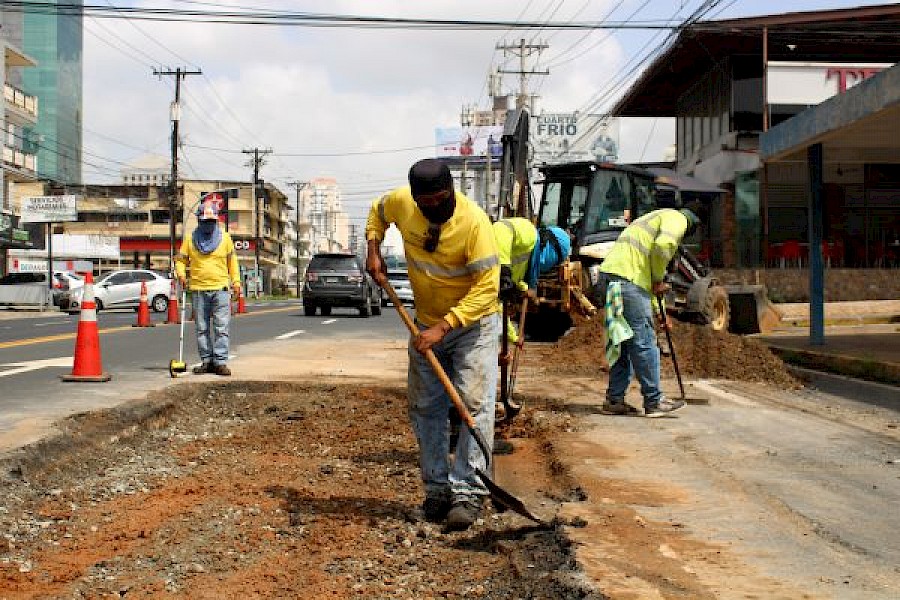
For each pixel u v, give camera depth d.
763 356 11.08
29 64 53.47
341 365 11.68
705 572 3.73
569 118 56.94
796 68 26.50
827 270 24.39
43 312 36.66
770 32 26.16
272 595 3.54
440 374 4.45
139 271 34.47
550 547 4.05
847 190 27.48
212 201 10.19
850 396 9.39
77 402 7.83
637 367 7.92
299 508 4.80
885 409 8.45
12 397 8.18
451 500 4.63
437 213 4.43
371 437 6.88
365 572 3.83
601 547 4.04
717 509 4.77
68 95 155.12
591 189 15.47
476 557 4.05
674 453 6.24
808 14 25.77
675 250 7.92
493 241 4.57
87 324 9.60
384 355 13.23
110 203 88.44
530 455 6.34
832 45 27.78
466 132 89.25
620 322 7.81
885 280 24.53
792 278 23.81
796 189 27.77
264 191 96.25
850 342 14.98
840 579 3.68
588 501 4.92
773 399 9.09
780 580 3.65
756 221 27.86
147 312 20.80
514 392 9.16
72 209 45.41
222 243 10.23
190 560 3.96
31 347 14.38
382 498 5.06
